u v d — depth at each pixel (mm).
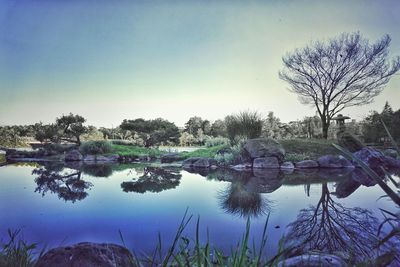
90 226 3066
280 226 3027
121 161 13133
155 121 20672
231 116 12492
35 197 4707
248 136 11859
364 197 4664
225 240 2553
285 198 4641
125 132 20859
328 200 4461
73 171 8828
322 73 14953
